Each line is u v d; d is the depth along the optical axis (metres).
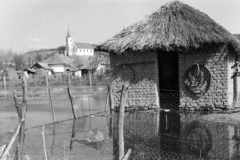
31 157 8.38
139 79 15.55
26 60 99.38
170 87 18.56
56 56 80.12
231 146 9.07
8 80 54.09
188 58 14.63
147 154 8.72
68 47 121.81
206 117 13.07
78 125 13.12
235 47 14.06
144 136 10.56
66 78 47.91
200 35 13.65
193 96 14.57
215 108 14.12
